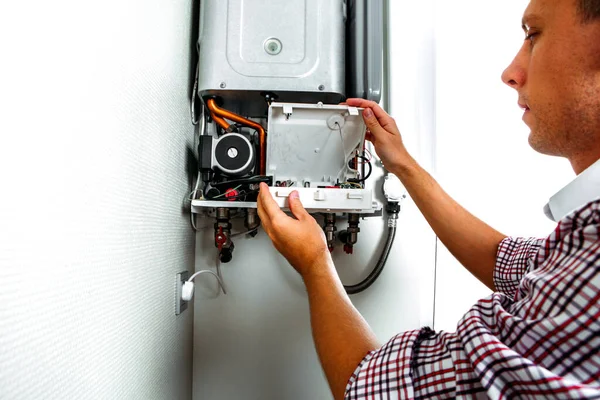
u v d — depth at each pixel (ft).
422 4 3.48
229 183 2.53
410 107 3.46
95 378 1.26
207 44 2.53
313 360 3.21
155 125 1.94
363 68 2.84
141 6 1.69
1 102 0.75
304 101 2.70
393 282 3.39
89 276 1.20
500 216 3.29
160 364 2.10
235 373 3.17
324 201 2.26
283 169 2.65
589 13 1.06
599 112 1.11
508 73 1.51
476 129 3.32
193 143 2.93
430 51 3.47
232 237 3.18
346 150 2.60
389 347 1.19
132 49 1.58
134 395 1.67
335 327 1.41
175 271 2.44
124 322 1.54
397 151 2.47
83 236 1.15
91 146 1.20
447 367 1.02
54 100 0.97
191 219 2.92
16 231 0.81
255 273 3.19
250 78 2.50
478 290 3.38
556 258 0.98
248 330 3.18
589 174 1.28
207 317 3.15
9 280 0.79
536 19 1.24
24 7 0.83
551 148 1.36
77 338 1.12
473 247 2.20
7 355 0.78
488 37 3.30
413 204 3.42
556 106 1.20
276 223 1.76
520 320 0.92
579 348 0.81
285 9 2.54
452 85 3.33
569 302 0.84
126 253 1.55
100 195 1.28
